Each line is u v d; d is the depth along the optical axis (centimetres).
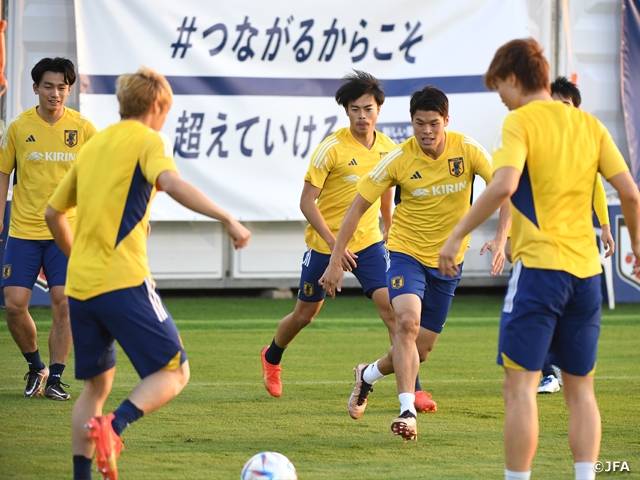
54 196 907
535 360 820
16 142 1406
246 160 2431
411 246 1244
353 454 1071
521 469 814
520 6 2466
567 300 828
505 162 809
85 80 2334
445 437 1162
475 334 2108
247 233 814
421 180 1221
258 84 2422
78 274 855
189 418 1257
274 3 2416
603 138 862
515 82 866
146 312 852
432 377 1599
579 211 842
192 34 2386
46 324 2142
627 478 981
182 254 2494
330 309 2481
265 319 2261
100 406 903
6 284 1373
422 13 2455
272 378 1407
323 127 2455
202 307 2472
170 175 823
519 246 841
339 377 1594
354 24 2438
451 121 2472
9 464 999
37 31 2353
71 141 1414
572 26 2539
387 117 2450
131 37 2353
